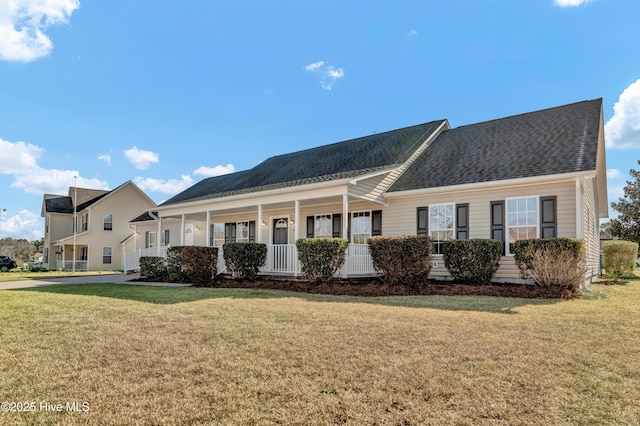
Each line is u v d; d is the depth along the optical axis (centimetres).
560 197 1101
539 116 1499
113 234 3438
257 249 1339
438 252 1305
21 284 1528
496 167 1254
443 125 1789
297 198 1316
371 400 334
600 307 755
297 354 457
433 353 453
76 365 429
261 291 1084
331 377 385
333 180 1216
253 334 551
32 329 594
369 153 1702
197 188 2403
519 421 295
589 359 429
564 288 954
